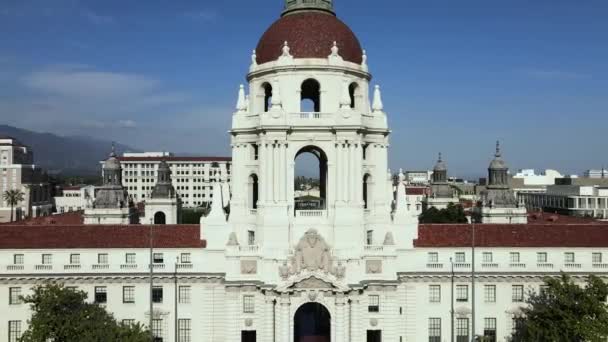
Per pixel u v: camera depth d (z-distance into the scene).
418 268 87.31
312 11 92.50
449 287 87.31
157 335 85.50
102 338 68.69
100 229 88.81
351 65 89.25
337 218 85.19
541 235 89.12
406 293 87.31
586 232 89.62
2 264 84.06
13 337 83.75
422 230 90.94
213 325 86.50
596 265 86.56
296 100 87.38
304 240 83.12
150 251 80.50
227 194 113.12
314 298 83.19
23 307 84.06
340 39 90.44
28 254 84.69
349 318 84.38
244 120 91.00
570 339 73.81
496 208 155.25
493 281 86.81
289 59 86.62
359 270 84.81
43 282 84.06
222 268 86.62
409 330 87.19
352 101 92.75
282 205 85.56
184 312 86.12
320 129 86.12
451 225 91.81
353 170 86.25
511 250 87.19
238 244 86.44
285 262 83.56
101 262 85.81
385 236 86.94
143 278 85.44
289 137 86.50
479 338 79.12
